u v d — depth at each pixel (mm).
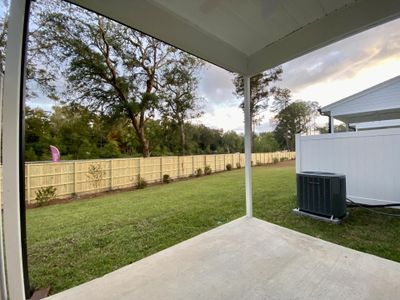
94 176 7980
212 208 4684
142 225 3752
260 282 1785
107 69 10383
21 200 1609
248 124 3484
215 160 14430
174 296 1656
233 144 23188
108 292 1738
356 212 3783
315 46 2438
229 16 2238
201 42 2547
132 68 11227
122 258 2508
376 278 1788
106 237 3240
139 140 13305
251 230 2953
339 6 2139
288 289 1683
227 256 2242
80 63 9516
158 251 2633
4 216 1378
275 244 2490
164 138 14258
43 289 1935
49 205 6164
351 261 2068
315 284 1732
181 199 5930
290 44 2670
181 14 2191
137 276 1949
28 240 3213
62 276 2158
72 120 10797
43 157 10016
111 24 9516
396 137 3793
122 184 8953
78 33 8930
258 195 5781
